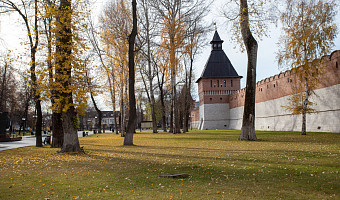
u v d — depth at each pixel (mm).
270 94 43375
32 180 6949
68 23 12977
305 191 5141
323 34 24453
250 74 19344
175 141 20891
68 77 13055
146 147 16297
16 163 10258
